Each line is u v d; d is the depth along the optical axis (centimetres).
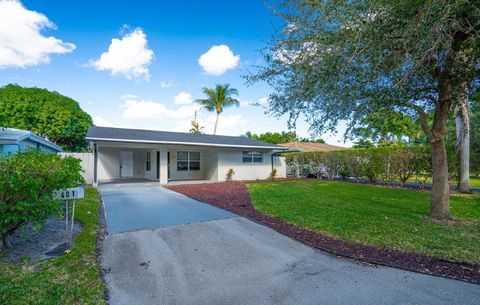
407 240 429
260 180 1554
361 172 1338
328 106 471
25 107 1920
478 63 420
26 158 361
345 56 394
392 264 339
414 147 1123
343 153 1446
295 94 486
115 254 368
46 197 363
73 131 2162
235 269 329
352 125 503
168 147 1406
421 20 324
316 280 299
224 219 571
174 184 1302
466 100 572
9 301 236
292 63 477
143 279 297
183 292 271
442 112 550
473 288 276
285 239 446
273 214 623
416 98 534
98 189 1069
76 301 244
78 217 545
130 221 541
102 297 255
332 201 790
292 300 256
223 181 1485
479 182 1450
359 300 255
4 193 322
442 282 290
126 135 1244
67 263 320
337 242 428
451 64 448
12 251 356
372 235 456
